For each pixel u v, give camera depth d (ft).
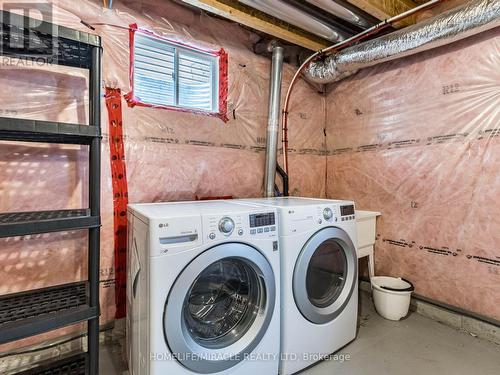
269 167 8.39
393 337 6.43
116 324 6.29
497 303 6.20
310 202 6.23
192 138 7.41
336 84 9.86
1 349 5.24
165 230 3.97
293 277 5.17
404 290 7.11
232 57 8.16
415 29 6.56
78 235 5.90
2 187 5.19
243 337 4.68
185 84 7.59
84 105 5.85
